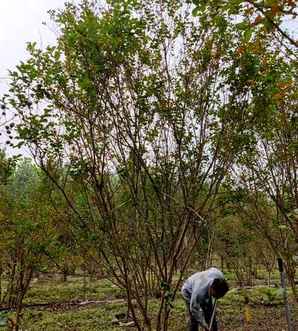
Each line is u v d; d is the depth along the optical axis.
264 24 2.12
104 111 4.55
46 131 4.70
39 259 6.99
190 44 4.81
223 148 4.79
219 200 5.51
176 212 4.94
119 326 8.65
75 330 8.87
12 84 4.59
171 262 4.82
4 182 5.80
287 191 5.93
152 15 4.79
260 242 11.78
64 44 4.50
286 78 4.19
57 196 5.85
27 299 13.13
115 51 4.25
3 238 6.74
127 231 4.88
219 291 5.50
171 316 9.39
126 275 4.80
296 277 11.95
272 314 9.22
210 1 2.28
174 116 4.80
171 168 4.89
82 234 4.89
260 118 4.86
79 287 15.45
